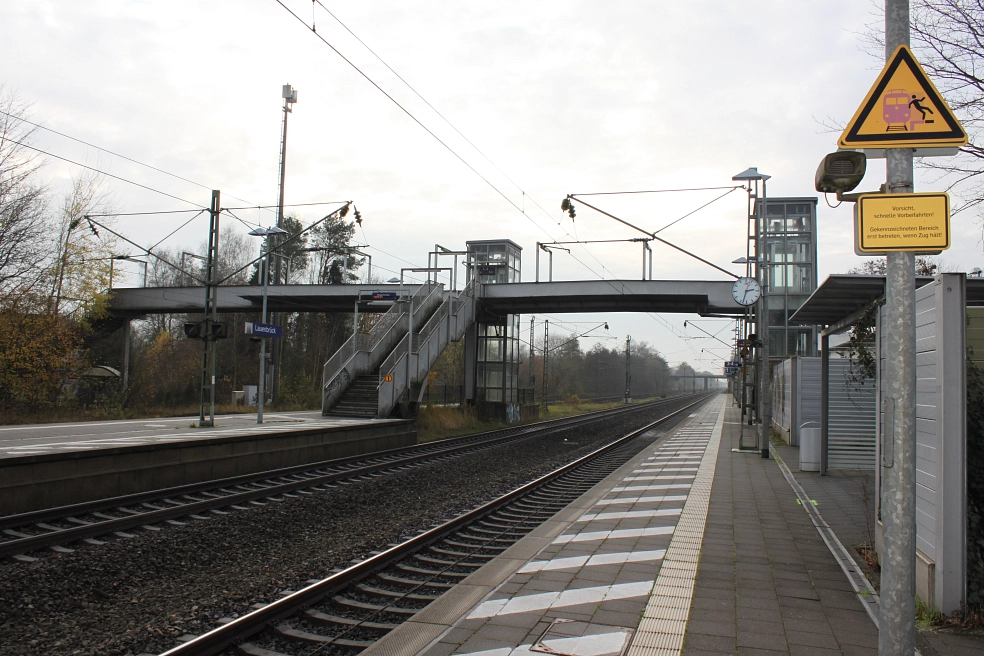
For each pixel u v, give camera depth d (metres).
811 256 42.09
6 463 10.01
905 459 3.79
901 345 3.86
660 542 8.42
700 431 31.72
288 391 43.69
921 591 5.84
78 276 33.72
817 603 6.02
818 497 12.03
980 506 5.76
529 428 33.44
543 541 8.51
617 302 32.69
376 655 4.84
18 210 27.78
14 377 29.12
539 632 5.26
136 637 5.68
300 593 6.30
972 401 5.98
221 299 36.09
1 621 5.96
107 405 30.20
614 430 35.72
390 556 8.02
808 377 21.52
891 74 4.15
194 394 44.66
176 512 10.41
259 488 13.31
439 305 32.09
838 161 4.13
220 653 5.39
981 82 9.38
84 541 8.76
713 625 5.45
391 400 24.88
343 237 60.44
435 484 15.20
